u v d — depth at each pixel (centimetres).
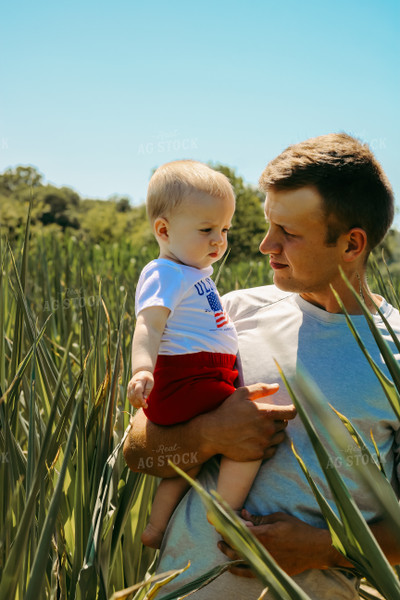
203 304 175
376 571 118
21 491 160
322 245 158
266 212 166
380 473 123
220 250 180
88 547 157
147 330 163
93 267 707
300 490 155
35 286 507
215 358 171
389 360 126
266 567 110
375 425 154
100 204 4238
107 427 182
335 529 127
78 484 163
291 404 161
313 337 166
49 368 214
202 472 168
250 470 157
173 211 174
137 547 204
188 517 162
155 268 174
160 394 168
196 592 156
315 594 153
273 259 167
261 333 176
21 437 220
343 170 153
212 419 157
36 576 112
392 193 163
